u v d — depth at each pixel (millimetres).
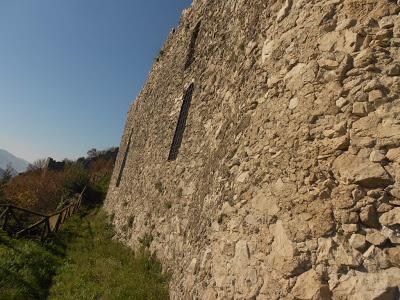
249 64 5758
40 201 23406
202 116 8180
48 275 7449
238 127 5371
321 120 3686
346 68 3625
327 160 3494
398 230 2928
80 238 11734
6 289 6086
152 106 14320
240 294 3932
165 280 6832
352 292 2955
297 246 3473
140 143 14727
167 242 7832
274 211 3889
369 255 2984
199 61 9633
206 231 5348
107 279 7016
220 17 8844
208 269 4801
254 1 6480
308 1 4398
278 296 3439
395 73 3320
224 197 5051
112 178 23500
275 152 4168
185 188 7855
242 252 4176
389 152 3131
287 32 4641
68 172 30750
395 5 3504
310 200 3516
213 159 6434
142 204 11078
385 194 3066
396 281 2791
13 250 8133
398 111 3193
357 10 3715
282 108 4277
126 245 10789
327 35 3926
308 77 3977
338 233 3227
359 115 3393
